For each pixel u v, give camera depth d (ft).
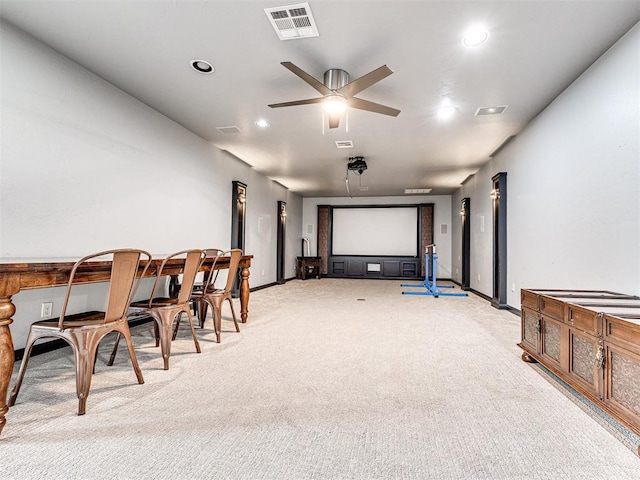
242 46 9.42
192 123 15.30
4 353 5.30
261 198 25.61
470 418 6.07
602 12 7.82
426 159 21.11
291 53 9.72
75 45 9.44
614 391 5.70
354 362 9.04
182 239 15.69
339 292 24.07
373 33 8.75
